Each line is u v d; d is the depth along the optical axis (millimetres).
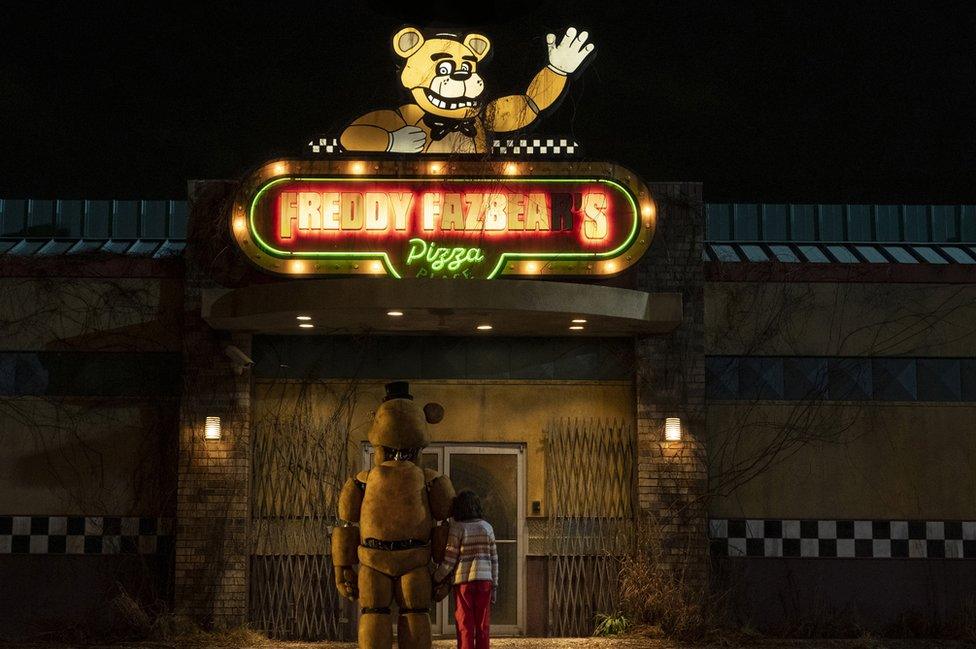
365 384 13094
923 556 13125
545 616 12836
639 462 12836
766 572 13031
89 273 13133
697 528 12711
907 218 15227
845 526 13133
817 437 13250
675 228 13109
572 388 13188
